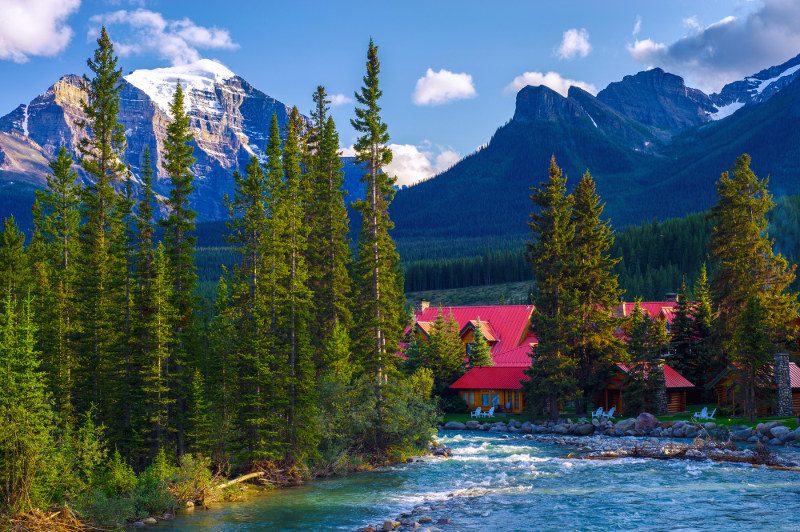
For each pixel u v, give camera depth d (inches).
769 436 2014.0
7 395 1080.8
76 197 2370.8
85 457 1210.6
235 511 1240.2
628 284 6520.7
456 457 1929.1
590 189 2864.2
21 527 1005.2
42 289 1953.7
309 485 1507.1
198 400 1498.5
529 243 2871.6
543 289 2773.1
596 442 2148.1
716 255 2874.0
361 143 2034.9
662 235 7480.3
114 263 1683.1
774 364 2309.3
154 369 1494.8
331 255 2329.0
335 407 1756.9
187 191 1855.3
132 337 1556.3
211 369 1615.4
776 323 2613.2
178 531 1092.5
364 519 1170.0
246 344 1592.0
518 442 2274.9
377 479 1579.7
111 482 1224.2
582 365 2778.1
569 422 2541.8
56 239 2345.0
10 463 1065.5
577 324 2682.1
